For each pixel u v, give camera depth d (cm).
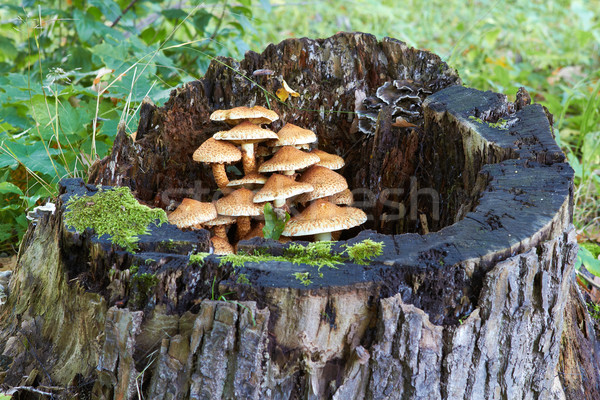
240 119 142
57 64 169
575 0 296
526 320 124
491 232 124
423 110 144
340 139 150
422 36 265
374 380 123
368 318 122
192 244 125
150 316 123
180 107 146
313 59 148
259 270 122
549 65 256
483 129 136
